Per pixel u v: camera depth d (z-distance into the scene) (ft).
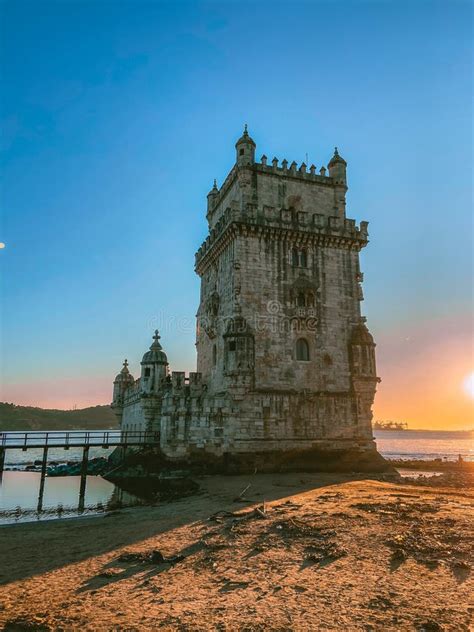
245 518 68.69
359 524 59.52
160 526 70.85
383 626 31.73
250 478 117.70
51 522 84.17
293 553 49.93
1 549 62.54
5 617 36.83
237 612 35.24
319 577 42.37
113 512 92.58
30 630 33.91
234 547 53.88
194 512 80.18
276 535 57.31
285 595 38.37
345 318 146.82
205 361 161.79
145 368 174.81
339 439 135.74
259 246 141.49
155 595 40.24
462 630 30.66
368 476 123.03
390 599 36.45
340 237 149.89
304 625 32.37
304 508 71.97
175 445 125.59
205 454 126.62
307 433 133.08
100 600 39.81
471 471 206.80
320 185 157.48
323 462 132.16
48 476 197.98
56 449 433.07
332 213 156.97
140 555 53.11
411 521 59.98
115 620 34.91
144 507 96.32
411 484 110.11
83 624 34.45
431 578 40.73
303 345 140.97
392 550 48.96
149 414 169.58
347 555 48.06
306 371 137.69
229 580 42.91
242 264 138.31
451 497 80.84
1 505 121.29
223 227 149.89
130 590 42.11
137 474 137.49
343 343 144.46
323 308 144.66
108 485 160.35
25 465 253.65
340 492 88.38
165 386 168.25
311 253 147.74
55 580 46.96
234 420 128.36
